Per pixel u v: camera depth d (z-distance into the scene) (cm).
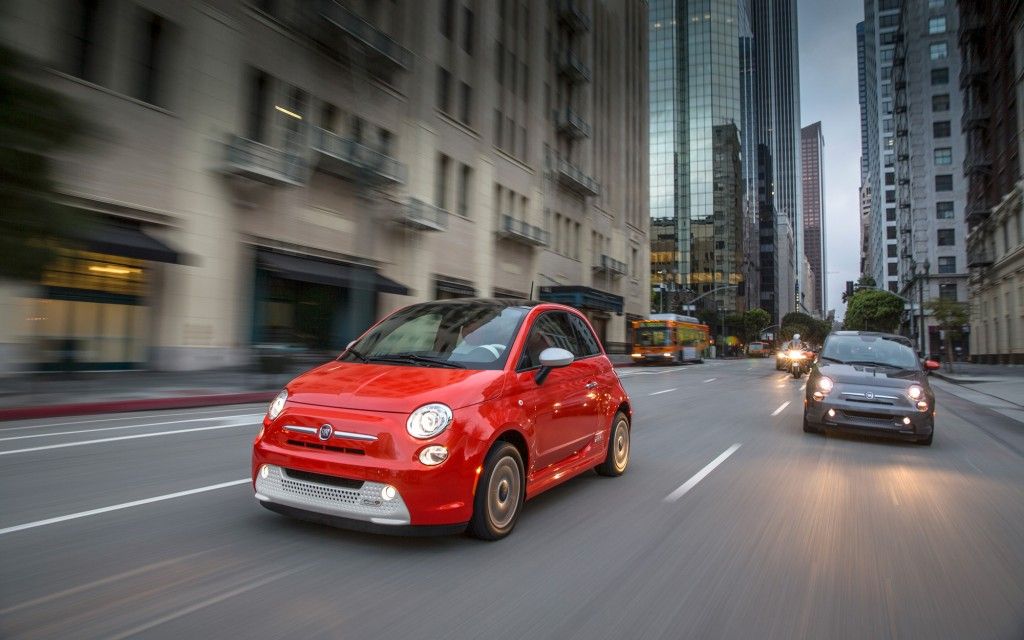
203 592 320
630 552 410
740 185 12356
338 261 2312
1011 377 3000
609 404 614
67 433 865
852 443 918
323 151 2128
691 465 723
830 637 297
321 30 2184
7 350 1445
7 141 405
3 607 296
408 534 367
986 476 709
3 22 417
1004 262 4425
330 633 280
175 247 1736
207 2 1847
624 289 5256
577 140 4453
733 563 396
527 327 495
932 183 7325
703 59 11781
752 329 10125
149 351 1747
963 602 344
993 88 4700
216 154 1852
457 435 379
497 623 298
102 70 1605
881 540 454
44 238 435
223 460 676
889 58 11819
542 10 3962
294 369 1667
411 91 2702
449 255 2975
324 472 372
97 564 357
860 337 1052
